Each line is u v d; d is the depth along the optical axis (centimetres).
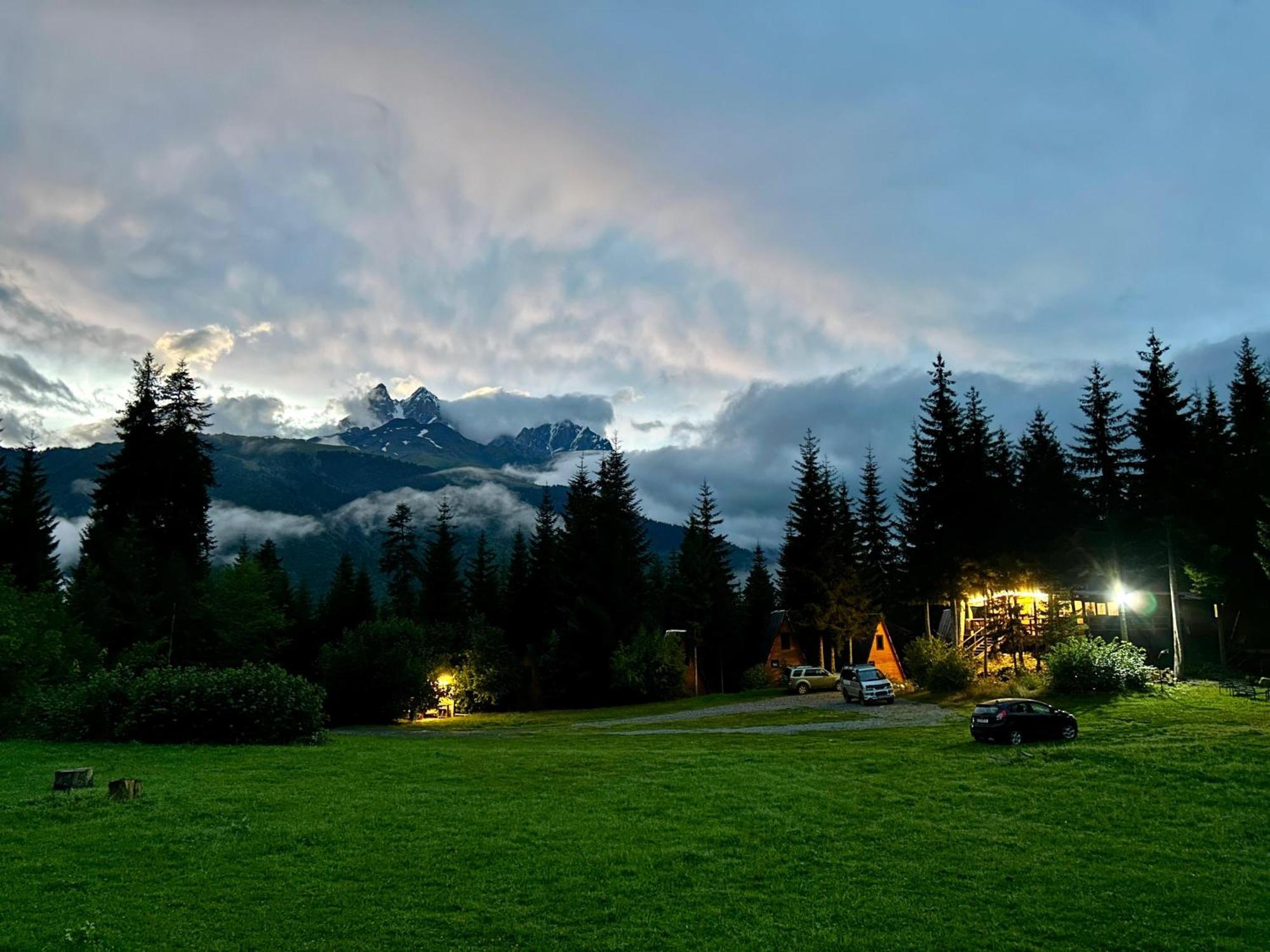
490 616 9006
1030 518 5784
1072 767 2317
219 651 5772
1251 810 1853
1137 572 5347
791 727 3759
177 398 5978
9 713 2942
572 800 1927
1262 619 4353
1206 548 4250
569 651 7038
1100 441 5638
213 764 2267
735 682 8400
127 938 1044
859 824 1750
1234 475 4381
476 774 2248
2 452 6312
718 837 1620
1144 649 5169
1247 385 5294
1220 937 1178
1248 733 2670
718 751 2816
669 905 1253
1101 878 1421
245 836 1506
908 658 5375
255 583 6141
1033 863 1503
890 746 2845
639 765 2445
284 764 2303
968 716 3812
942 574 5734
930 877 1417
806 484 7806
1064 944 1150
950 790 2078
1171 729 2834
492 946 1083
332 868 1360
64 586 5594
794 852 1542
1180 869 1476
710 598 8069
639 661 6688
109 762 2212
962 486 5766
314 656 8500
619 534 7594
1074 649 4059
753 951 1097
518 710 7019
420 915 1175
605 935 1132
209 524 6122
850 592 7231
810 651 7800
